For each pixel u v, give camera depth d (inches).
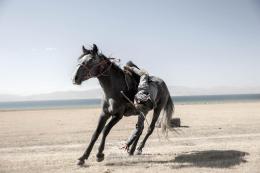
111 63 354.3
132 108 370.0
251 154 401.4
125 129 727.7
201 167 336.5
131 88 369.1
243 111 1371.8
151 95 386.9
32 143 535.5
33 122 1036.5
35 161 375.2
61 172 323.3
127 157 396.5
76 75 338.3
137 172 319.0
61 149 465.1
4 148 484.7
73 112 1713.8
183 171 319.6
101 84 354.0
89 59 341.4
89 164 360.8
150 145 484.7
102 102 361.7
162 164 354.6
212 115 1139.3
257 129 668.1
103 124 362.3
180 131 652.1
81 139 574.9
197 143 495.5
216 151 423.2
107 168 336.5
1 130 772.6
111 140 555.8
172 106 447.5
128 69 377.1
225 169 325.4
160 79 429.4
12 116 1456.7
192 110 1547.7
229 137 552.4
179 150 438.6
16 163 365.1
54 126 864.3
